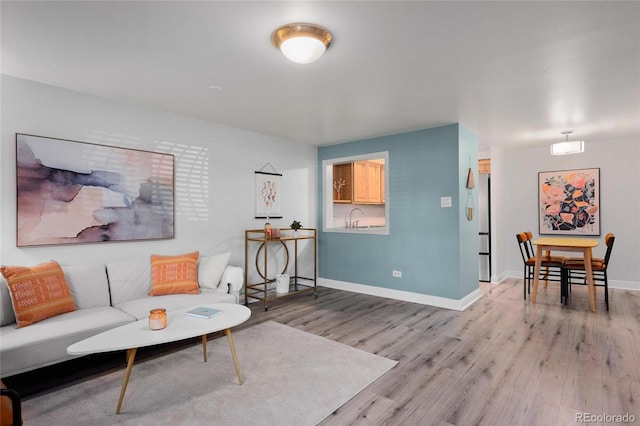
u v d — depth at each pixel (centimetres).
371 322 382
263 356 292
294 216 539
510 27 211
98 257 333
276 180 509
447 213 438
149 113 370
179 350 307
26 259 291
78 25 208
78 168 319
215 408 216
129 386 243
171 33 218
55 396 230
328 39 220
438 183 445
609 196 548
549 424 200
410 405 219
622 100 344
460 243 430
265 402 222
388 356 292
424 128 456
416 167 465
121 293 322
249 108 372
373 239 509
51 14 195
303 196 555
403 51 242
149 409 215
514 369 268
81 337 251
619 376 256
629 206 534
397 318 396
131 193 354
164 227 380
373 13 195
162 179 379
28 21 203
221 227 438
